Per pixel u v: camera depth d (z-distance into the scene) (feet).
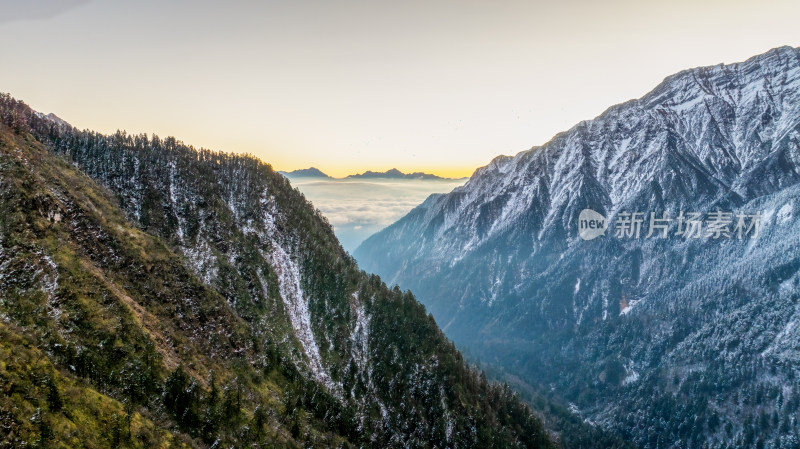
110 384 283.79
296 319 581.12
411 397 572.10
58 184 426.92
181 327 398.62
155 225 566.77
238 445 319.47
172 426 291.17
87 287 335.88
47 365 253.03
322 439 413.59
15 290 295.48
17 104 615.98
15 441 204.85
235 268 576.61
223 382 373.61
